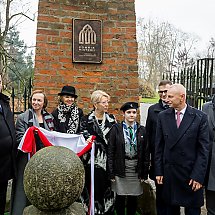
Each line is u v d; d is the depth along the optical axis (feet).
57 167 8.02
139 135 14.29
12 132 12.84
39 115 14.21
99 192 14.38
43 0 16.66
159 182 13.15
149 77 125.90
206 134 12.58
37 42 16.62
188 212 13.28
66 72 16.94
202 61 20.94
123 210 14.87
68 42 16.96
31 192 8.03
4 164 12.53
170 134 12.89
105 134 14.51
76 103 17.01
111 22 17.37
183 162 12.66
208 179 12.96
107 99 14.66
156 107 15.07
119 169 14.06
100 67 17.28
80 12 17.10
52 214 8.19
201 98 20.86
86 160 14.24
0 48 30.53
